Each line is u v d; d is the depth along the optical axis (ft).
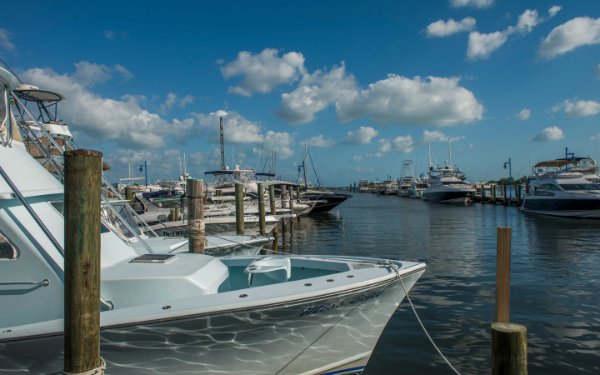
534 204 114.52
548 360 20.48
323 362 15.88
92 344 11.46
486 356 20.88
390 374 19.01
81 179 11.21
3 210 13.80
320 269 19.83
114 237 17.53
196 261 16.72
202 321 13.28
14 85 18.60
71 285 11.22
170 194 84.33
